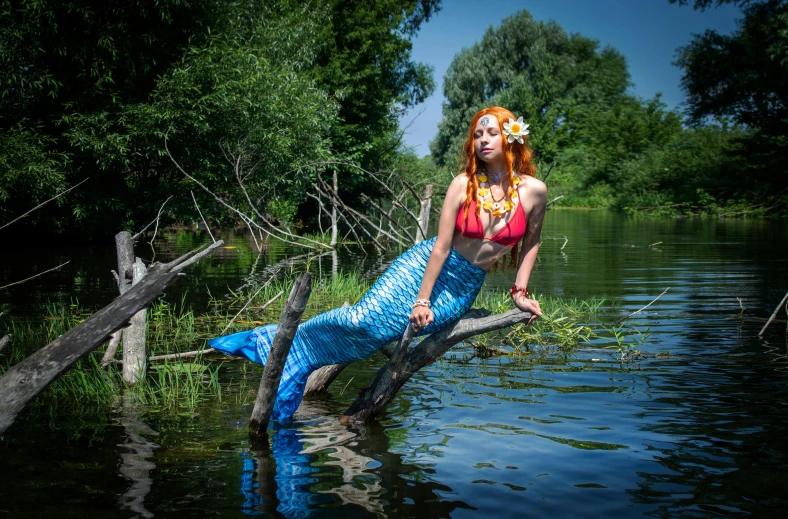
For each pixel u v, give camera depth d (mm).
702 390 3492
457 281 2965
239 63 12938
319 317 3121
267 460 2566
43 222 12773
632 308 6211
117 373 3891
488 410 3182
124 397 3484
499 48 48031
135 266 4020
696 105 27797
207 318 5914
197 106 12211
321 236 16031
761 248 12062
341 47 23453
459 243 2939
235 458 2592
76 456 2607
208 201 13539
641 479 2354
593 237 15422
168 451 2672
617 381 3699
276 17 17422
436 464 2508
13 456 2605
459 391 3525
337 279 7891
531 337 4730
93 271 9414
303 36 17828
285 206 18016
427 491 2264
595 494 2230
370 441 2773
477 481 2344
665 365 4051
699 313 5895
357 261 11156
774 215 22641
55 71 11727
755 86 24641
